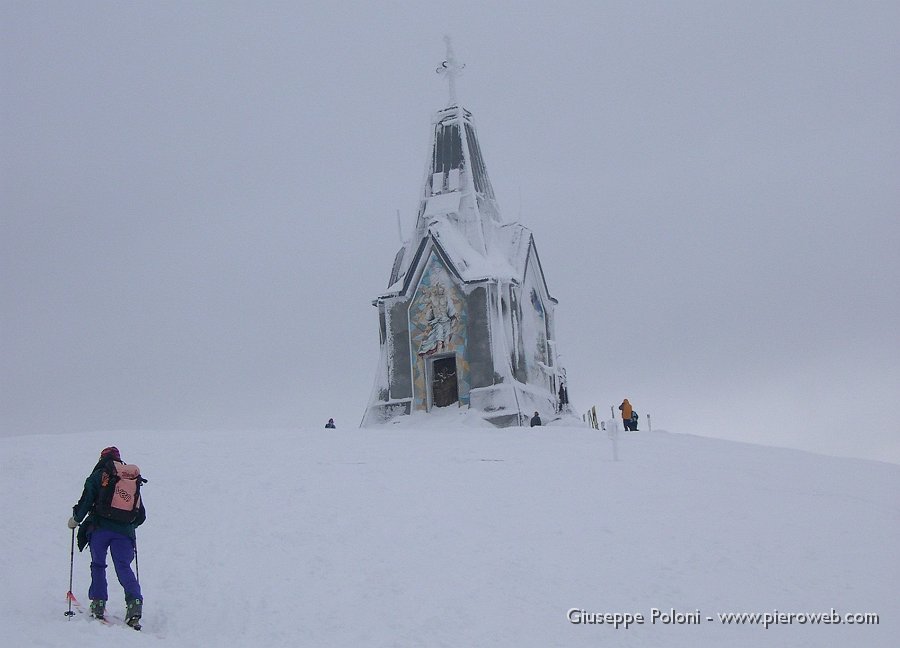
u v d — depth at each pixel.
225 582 16.38
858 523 21.56
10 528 19.50
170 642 13.41
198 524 19.98
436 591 16.27
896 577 17.59
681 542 19.38
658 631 14.91
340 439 34.16
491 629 14.69
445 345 56.53
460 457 29.39
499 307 56.44
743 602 16.17
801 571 17.81
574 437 36.75
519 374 56.88
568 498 23.23
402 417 56.56
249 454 29.09
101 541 14.15
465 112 62.12
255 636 13.99
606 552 18.62
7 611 14.25
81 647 12.54
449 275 57.06
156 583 16.25
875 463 34.12
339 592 16.11
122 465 14.59
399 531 19.75
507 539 19.41
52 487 23.41
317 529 19.72
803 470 30.30
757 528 20.61
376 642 13.95
